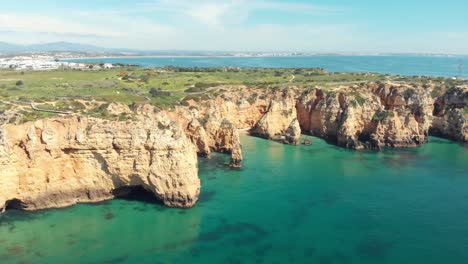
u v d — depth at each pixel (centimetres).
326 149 11331
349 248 5734
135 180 7100
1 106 7106
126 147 6906
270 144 11719
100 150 6881
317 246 5788
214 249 5647
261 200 7462
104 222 6366
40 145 6619
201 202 7312
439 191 8056
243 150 10988
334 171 9331
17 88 9862
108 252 5478
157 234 6034
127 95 9988
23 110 7019
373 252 5628
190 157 7138
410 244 5859
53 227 6119
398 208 7175
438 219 6719
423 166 9812
